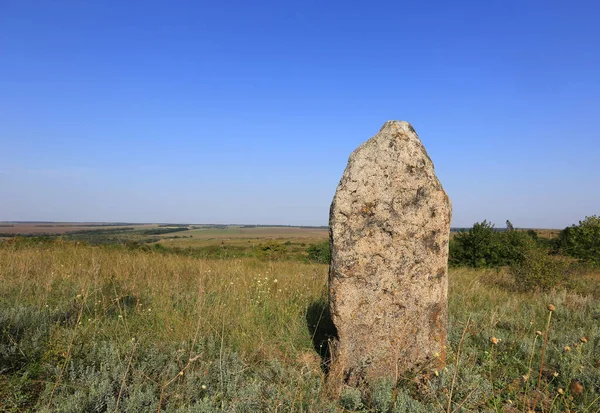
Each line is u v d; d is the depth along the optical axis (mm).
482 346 4828
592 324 5805
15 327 4184
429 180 3859
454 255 16500
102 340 4207
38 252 10016
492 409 3287
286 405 3213
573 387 2998
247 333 4727
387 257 3758
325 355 4363
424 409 3119
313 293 6539
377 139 3932
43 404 3020
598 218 16547
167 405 3090
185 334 4441
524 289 9242
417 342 3756
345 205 3770
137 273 7734
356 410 3246
